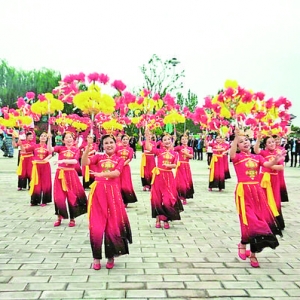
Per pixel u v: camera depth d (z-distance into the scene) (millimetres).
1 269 4965
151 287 4430
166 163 7332
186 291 4324
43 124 22438
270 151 7395
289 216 8680
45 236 6645
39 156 9398
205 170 19391
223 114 5852
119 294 4219
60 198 7371
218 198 11016
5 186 12703
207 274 4875
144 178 12242
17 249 5852
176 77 27578
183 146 10133
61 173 7434
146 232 7047
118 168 5242
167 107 10406
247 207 5266
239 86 5836
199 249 5980
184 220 8117
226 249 5996
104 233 5098
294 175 17297
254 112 7684
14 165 19734
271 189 7160
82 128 10852
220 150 12281
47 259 5387
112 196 5160
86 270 4965
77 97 5371
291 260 5504
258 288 4445
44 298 4098
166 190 7312
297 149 22109
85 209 7602
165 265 5203
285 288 4457
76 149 7633
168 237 6699
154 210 7289
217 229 7324
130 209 9250
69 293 4230
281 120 8398
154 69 27219
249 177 5379
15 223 7613
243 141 5469
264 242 5027
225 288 4430
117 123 9891
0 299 4055
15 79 54250
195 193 11984
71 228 7254
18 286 4410
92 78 5840
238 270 5039
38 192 9352
